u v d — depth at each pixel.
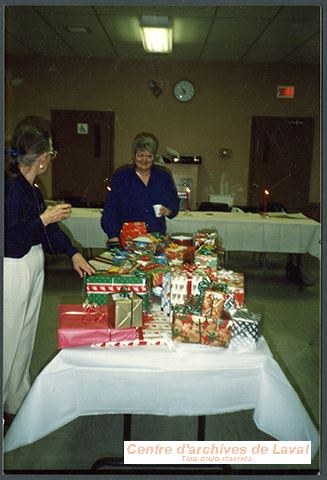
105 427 2.24
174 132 6.74
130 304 1.54
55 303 4.06
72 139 6.71
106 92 6.63
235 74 6.58
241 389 1.50
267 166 6.79
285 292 4.56
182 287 1.70
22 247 1.92
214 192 6.85
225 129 6.72
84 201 5.34
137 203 2.80
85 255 5.01
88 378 1.48
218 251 2.38
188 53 6.08
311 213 6.74
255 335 1.55
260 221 4.40
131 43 5.63
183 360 1.49
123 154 6.79
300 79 6.54
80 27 4.98
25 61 6.43
